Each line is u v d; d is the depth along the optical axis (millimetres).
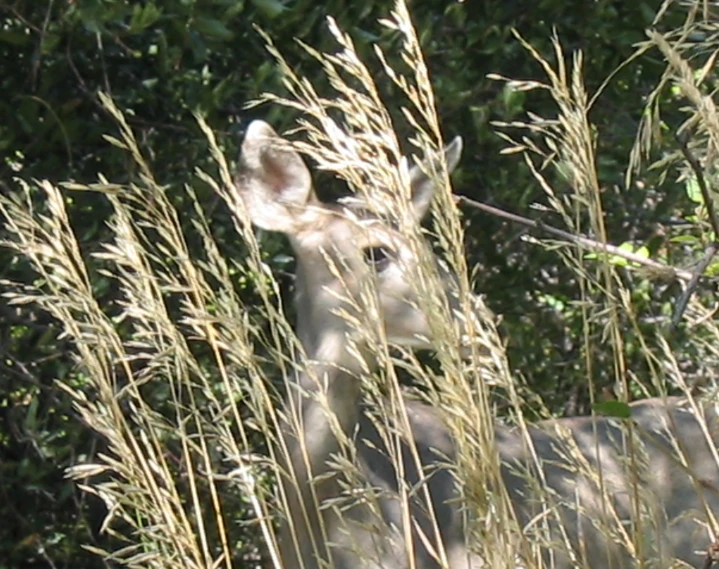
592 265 10344
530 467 6840
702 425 6352
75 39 10945
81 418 10766
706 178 5809
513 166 11883
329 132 5703
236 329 5785
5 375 11359
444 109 11547
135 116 11438
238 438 10492
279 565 5934
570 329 12562
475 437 5430
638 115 12250
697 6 5957
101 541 12055
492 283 12508
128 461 5711
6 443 11938
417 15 11164
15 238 10680
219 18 10359
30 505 12008
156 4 10281
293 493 7785
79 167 11359
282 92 10672
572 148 5832
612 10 11461
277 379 10727
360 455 8125
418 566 7895
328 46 10781
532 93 11766
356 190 6957
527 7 11539
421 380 5773
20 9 10672
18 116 11039
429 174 5652
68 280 5957
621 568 6113
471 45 11523
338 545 6109
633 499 6000
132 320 10914
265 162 8398
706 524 6402
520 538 5516
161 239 11031
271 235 11133
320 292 8102
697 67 9641
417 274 5527
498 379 5789
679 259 11883
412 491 5688
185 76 11219
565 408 12461
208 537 11234
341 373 7930
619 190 12250
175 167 11391
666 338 7637
